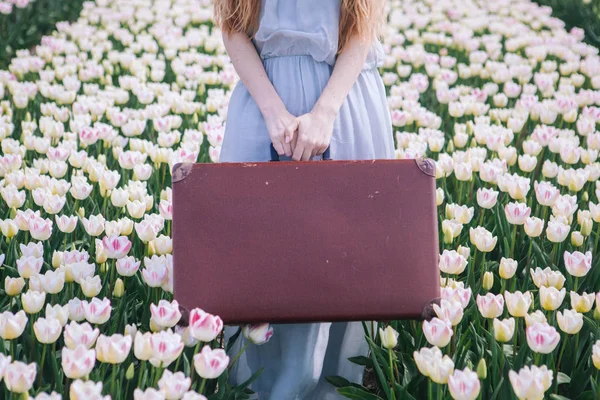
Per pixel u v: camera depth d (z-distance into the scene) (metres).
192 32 7.59
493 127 4.66
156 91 5.70
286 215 2.23
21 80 6.19
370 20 2.52
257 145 2.55
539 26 8.64
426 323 2.11
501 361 2.34
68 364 1.91
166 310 2.12
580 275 2.67
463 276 3.27
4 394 2.28
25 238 3.11
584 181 3.44
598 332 2.55
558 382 2.46
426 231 2.26
